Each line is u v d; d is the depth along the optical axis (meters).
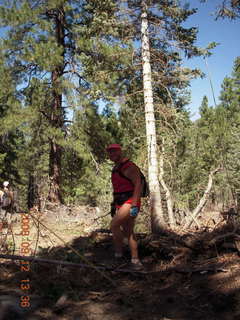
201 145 11.45
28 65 15.41
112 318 3.41
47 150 17.09
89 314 3.48
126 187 4.85
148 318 3.40
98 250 6.02
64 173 18.00
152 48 9.23
